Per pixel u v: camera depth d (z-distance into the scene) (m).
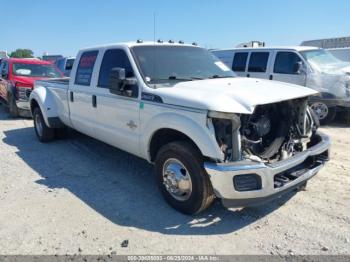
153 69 4.59
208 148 3.47
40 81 7.70
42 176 5.33
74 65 6.07
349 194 4.48
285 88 4.07
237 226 3.76
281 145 3.94
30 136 8.09
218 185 3.45
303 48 9.75
